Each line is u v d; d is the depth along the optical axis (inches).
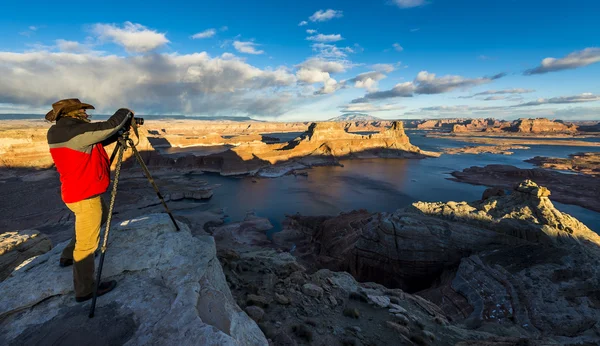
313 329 342.3
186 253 222.1
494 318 887.1
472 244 1253.7
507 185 4389.8
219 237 2330.2
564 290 935.0
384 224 1427.2
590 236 1174.3
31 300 167.6
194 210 3117.6
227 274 458.6
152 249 218.4
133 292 177.0
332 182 4662.9
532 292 941.2
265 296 409.1
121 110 174.6
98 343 136.1
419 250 1310.3
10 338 143.3
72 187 159.9
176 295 176.1
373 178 4997.5
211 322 159.6
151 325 147.9
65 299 173.0
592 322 811.4
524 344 459.2
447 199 3651.6
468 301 995.3
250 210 3159.5
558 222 1197.7
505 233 1231.5
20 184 3348.9
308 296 447.8
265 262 608.1
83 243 169.9
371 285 681.0
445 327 506.9
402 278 1328.7
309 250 2021.4
